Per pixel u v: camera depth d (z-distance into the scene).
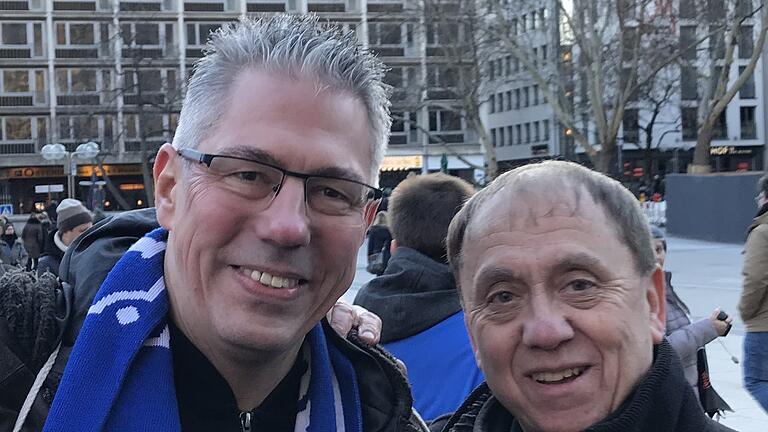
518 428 0.66
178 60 17.62
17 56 18.05
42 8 18.09
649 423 0.57
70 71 18.25
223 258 0.60
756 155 19.95
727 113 19.72
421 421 0.74
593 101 8.66
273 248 0.58
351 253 0.62
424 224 1.11
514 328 0.60
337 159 0.60
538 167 0.62
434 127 18.86
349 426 0.67
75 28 18.20
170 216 0.63
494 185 0.63
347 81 0.61
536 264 0.59
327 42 0.61
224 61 0.61
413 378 1.04
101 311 0.61
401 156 18.72
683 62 9.77
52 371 0.61
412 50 15.49
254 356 0.61
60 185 17.16
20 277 0.63
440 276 1.09
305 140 0.59
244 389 0.64
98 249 0.69
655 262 0.62
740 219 8.20
